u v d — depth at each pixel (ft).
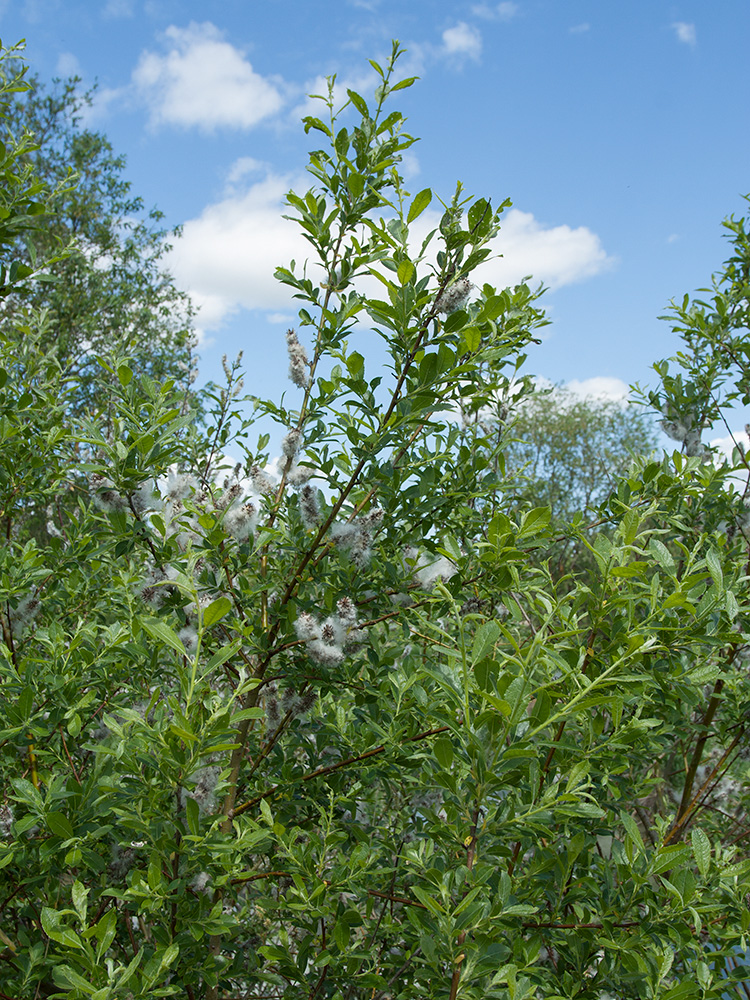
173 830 6.61
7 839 9.32
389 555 10.49
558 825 8.40
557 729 7.95
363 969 9.23
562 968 8.16
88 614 13.51
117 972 5.85
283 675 9.78
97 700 10.50
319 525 10.46
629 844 7.22
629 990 7.43
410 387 8.95
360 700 9.77
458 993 5.63
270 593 11.10
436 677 5.91
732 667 11.99
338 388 10.66
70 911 6.14
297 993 8.94
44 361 14.64
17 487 12.92
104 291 46.11
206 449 13.51
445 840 6.39
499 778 5.48
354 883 8.38
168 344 49.98
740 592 9.56
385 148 10.34
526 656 5.91
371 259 10.58
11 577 10.51
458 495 10.71
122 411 9.40
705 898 7.78
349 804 9.80
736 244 17.63
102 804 7.44
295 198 10.32
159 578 9.09
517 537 7.61
